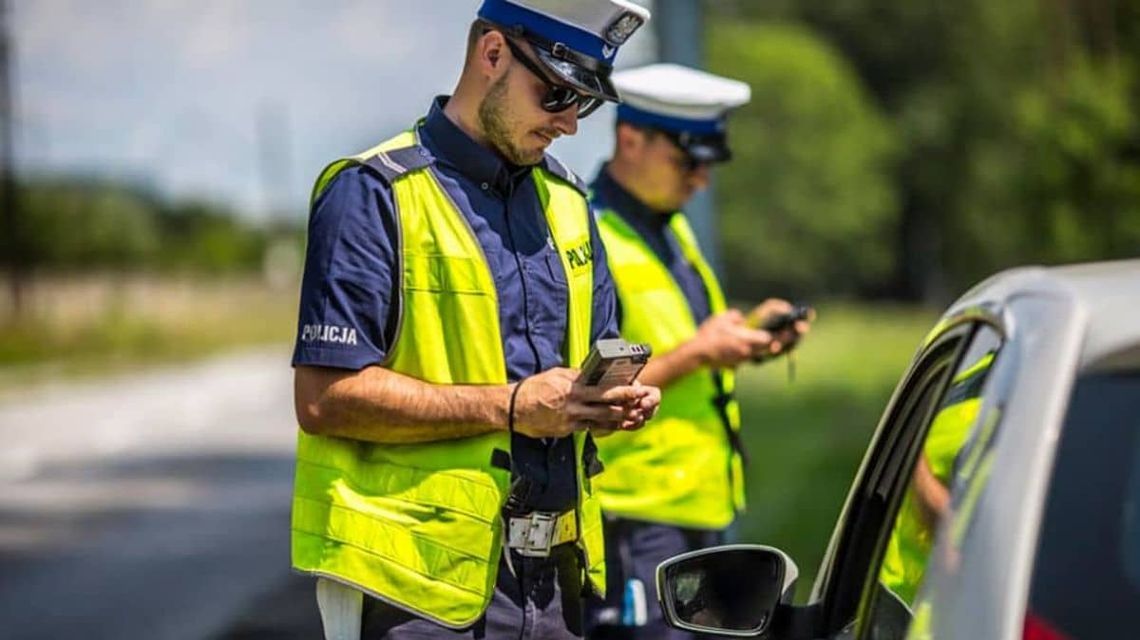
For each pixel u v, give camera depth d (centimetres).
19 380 6819
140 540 2042
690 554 392
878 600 357
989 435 302
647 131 695
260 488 2648
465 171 482
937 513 321
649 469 688
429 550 468
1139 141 1958
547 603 483
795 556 1409
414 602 467
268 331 10975
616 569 687
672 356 680
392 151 480
